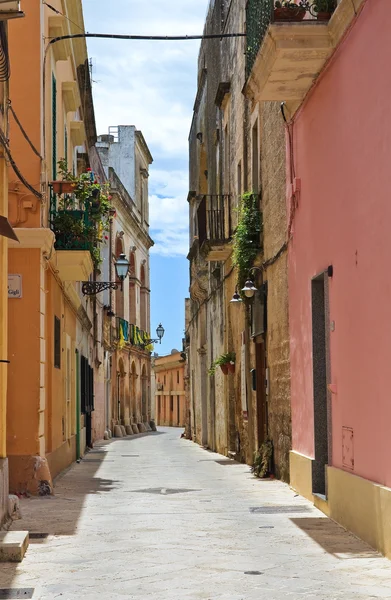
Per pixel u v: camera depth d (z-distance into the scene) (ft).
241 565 23.40
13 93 43.14
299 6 31.40
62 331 55.83
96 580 21.59
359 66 28.25
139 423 160.76
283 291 44.65
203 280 92.32
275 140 46.65
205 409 97.45
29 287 42.22
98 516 33.45
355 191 29.07
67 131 61.26
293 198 40.63
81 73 71.61
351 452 29.71
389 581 21.26
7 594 20.11
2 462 30.37
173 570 22.76
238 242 54.29
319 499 34.76
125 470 58.44
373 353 26.86
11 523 31.35
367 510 26.78
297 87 35.70
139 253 160.76
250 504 36.83
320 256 35.04
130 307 154.10
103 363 120.26
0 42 28.86
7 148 31.27
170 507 36.14
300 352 40.11
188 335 121.29
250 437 59.11
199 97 98.63
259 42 34.58
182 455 77.66
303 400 39.60
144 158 174.60
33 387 41.96
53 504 37.73
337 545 26.53
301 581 21.31
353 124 29.19
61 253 47.73
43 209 43.83
